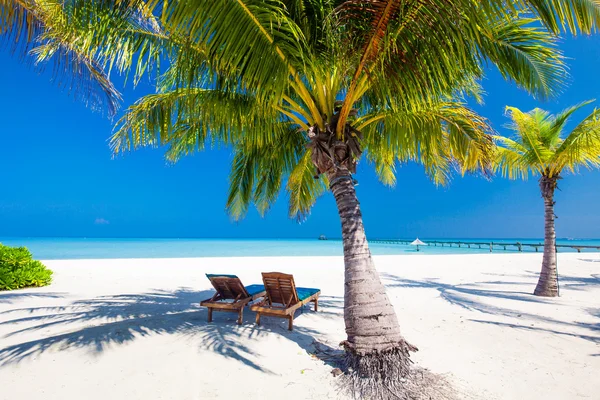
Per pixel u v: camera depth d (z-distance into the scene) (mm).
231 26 2666
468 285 9359
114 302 6754
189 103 4273
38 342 4059
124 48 3760
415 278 10742
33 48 4086
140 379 3205
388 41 2754
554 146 7770
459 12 2500
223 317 5523
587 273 11789
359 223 3775
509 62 3980
